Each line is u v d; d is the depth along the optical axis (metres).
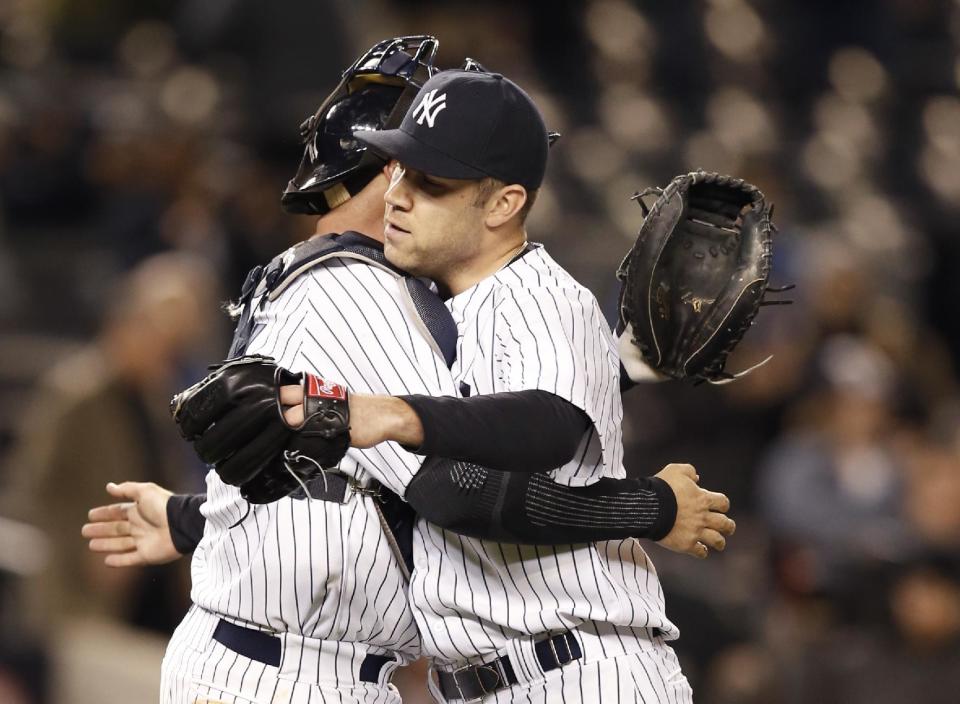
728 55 48.41
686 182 9.62
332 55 29.98
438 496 8.48
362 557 9.10
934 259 44.41
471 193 8.70
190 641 9.47
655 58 48.34
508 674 9.08
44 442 21.53
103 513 10.90
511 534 8.51
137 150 30.39
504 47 43.03
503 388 8.54
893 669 19.30
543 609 8.93
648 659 9.20
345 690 9.26
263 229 26.48
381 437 7.54
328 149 9.59
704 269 9.68
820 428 26.38
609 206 40.66
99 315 31.42
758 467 27.17
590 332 8.53
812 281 30.25
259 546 9.11
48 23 38.25
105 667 20.80
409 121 8.66
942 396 33.00
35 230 34.91
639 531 9.01
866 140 47.94
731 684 19.86
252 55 30.58
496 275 8.95
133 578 21.69
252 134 29.48
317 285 9.27
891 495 25.70
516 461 7.81
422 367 8.91
